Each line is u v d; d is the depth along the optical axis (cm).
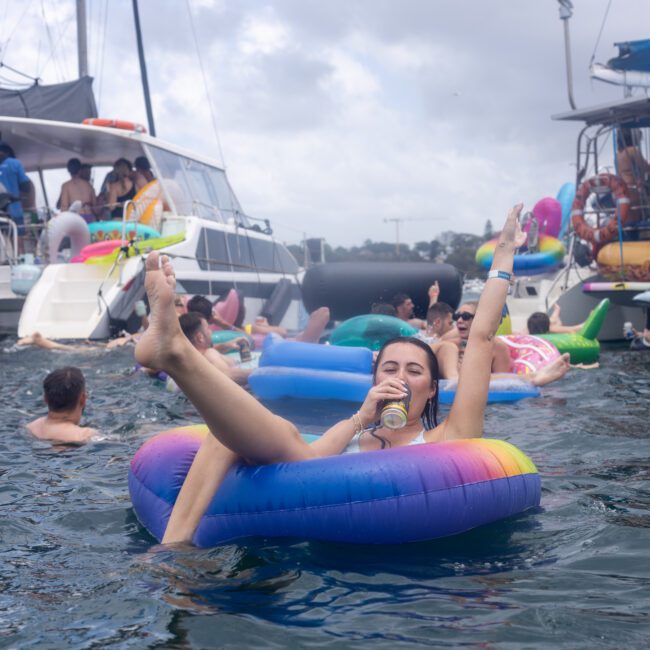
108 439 492
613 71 1264
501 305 342
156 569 264
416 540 289
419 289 995
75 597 241
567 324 1357
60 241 1215
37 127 1297
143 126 1306
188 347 269
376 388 321
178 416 567
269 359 613
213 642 209
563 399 631
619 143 1319
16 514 334
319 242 1642
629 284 1248
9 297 1213
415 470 292
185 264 1175
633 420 536
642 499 344
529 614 225
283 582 251
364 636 212
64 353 941
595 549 280
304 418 545
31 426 512
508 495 311
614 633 212
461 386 336
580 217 1345
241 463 303
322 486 287
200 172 1413
